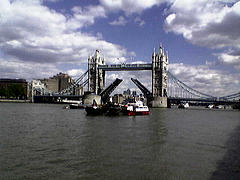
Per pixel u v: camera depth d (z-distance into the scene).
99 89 188.75
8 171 18.28
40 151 24.19
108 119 63.03
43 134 34.72
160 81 165.88
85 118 64.62
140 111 83.69
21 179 16.81
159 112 105.12
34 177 17.19
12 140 29.61
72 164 20.14
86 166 19.69
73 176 17.48
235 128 48.56
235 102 165.25
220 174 18.31
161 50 168.12
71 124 48.53
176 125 50.84
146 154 23.70
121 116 75.75
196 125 52.59
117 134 35.78
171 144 28.88
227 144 29.59
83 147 26.22
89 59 189.88
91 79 188.88
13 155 22.55
